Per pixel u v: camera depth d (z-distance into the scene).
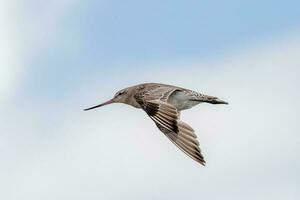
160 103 16.91
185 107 18.69
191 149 15.79
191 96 18.59
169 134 16.22
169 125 16.27
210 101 18.69
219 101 18.78
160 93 17.75
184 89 18.61
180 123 16.28
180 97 18.50
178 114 16.53
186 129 16.14
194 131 16.05
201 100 18.66
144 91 17.94
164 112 16.62
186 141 15.94
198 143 15.82
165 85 18.73
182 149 15.84
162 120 16.47
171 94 18.44
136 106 21.36
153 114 16.70
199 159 15.64
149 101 17.09
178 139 16.03
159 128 16.41
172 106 16.72
